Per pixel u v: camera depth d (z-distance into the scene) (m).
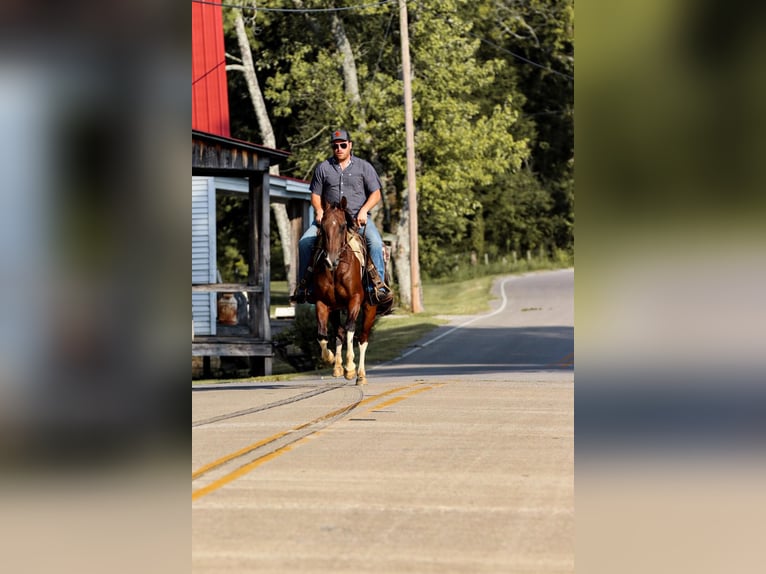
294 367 35.88
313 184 21.62
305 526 9.73
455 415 17.56
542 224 110.06
